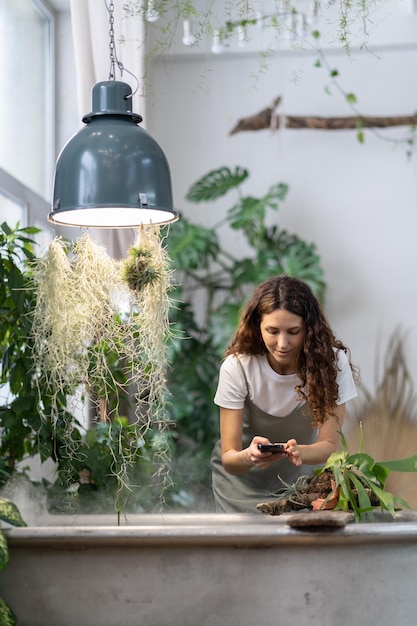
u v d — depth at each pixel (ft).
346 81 16.67
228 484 8.70
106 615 6.07
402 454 15.03
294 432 8.46
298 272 15.66
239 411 8.20
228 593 6.01
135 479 8.52
